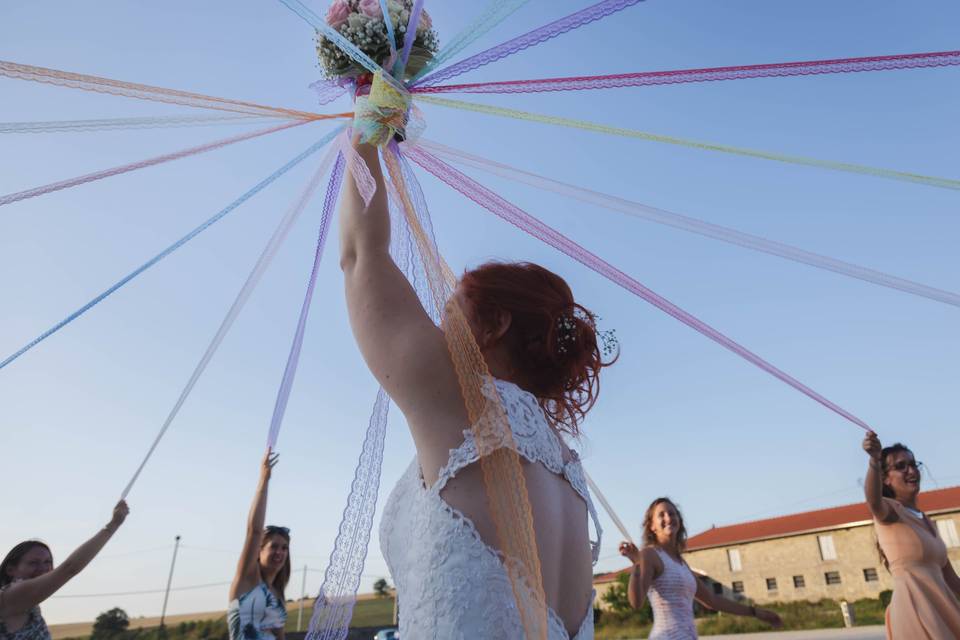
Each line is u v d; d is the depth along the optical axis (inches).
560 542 40.0
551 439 43.1
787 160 58.4
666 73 54.7
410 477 42.0
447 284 50.3
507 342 47.7
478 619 34.6
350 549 46.4
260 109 59.9
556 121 60.8
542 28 55.7
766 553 1425.9
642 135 61.6
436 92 59.5
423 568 36.6
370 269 44.4
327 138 64.2
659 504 195.3
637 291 70.4
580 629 39.9
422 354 41.1
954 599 150.3
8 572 161.2
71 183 58.9
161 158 63.7
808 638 787.4
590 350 49.8
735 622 1163.9
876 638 682.8
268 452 187.2
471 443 38.7
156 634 1739.7
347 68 60.0
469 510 37.3
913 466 168.6
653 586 181.5
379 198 47.8
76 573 148.6
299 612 1387.8
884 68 48.7
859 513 1396.4
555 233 67.7
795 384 104.2
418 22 60.5
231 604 182.2
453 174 68.2
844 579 1316.4
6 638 145.3
